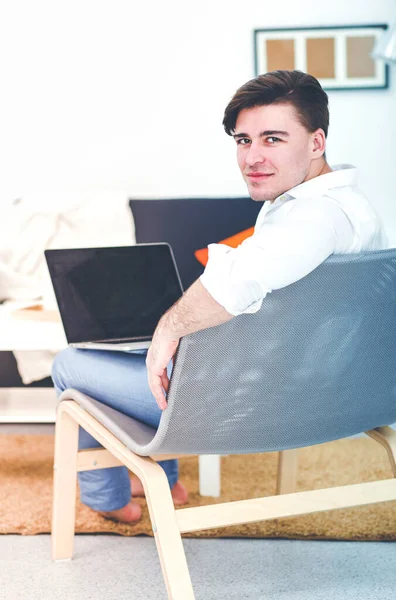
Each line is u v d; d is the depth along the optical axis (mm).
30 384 2994
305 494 1347
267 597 1571
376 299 1231
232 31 3492
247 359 1203
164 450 1288
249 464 2471
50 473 2385
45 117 3547
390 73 3490
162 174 3568
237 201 3283
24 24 3512
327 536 1871
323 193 1297
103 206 3281
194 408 1225
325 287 1183
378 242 1373
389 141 3531
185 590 1213
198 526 1264
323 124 1368
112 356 1626
